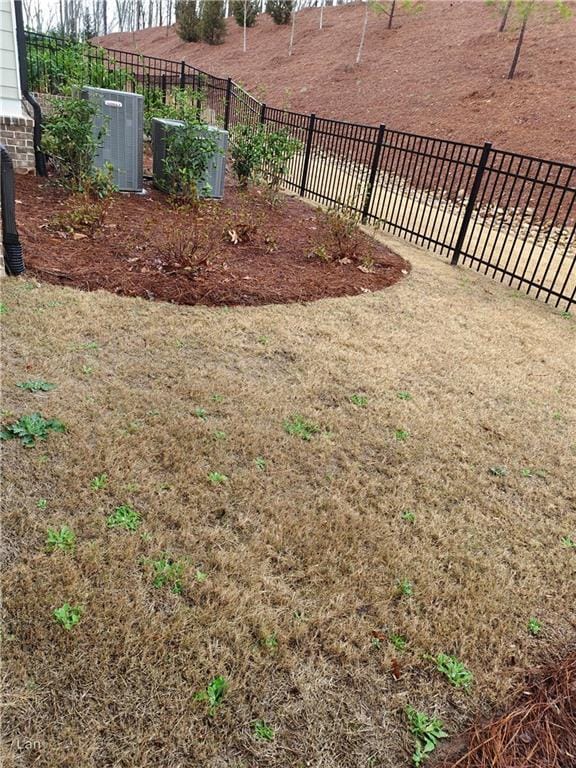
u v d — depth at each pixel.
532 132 12.09
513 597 2.17
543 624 2.08
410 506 2.57
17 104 6.75
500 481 2.87
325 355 3.88
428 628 1.97
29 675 1.62
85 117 6.52
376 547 2.29
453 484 2.77
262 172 8.98
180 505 2.33
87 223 5.39
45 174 7.17
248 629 1.86
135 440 2.66
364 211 7.93
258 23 29.92
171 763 1.47
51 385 2.95
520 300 5.83
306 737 1.58
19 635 1.71
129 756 1.47
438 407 3.46
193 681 1.67
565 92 13.41
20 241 4.74
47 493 2.26
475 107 14.07
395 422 3.20
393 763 1.56
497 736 1.66
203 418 2.94
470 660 1.89
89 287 4.22
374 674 1.79
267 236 6.11
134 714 1.57
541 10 18.53
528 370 4.18
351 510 2.46
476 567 2.28
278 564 2.13
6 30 6.34
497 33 18.59
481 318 5.09
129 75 9.84
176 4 31.91
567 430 3.44
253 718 1.61
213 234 6.05
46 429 2.61
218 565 2.08
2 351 3.18
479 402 3.61
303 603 1.99
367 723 1.65
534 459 3.09
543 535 2.53
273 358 3.73
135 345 3.55
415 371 3.89
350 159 12.35
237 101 11.74
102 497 2.29
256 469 2.63
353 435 3.03
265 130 9.17
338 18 27.09
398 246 7.26
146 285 4.41
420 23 22.64
